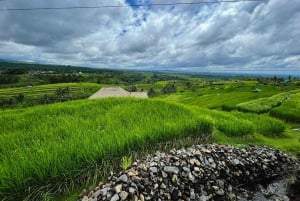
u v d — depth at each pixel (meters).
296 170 8.52
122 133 7.42
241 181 7.34
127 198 4.97
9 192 4.67
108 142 6.48
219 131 10.84
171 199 5.55
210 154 7.57
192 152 7.36
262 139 11.45
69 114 11.28
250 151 8.95
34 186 4.97
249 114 16.20
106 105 13.12
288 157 9.38
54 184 5.25
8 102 80.25
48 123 9.41
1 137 7.52
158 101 13.84
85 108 12.27
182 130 8.71
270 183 7.75
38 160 5.39
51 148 6.23
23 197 4.82
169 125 8.59
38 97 90.00
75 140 6.73
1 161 5.95
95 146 6.22
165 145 7.92
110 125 8.81
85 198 5.03
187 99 82.56
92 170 5.85
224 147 8.48
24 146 6.56
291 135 13.62
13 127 9.38
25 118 10.53
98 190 5.23
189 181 6.14
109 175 5.93
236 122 11.57
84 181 5.67
